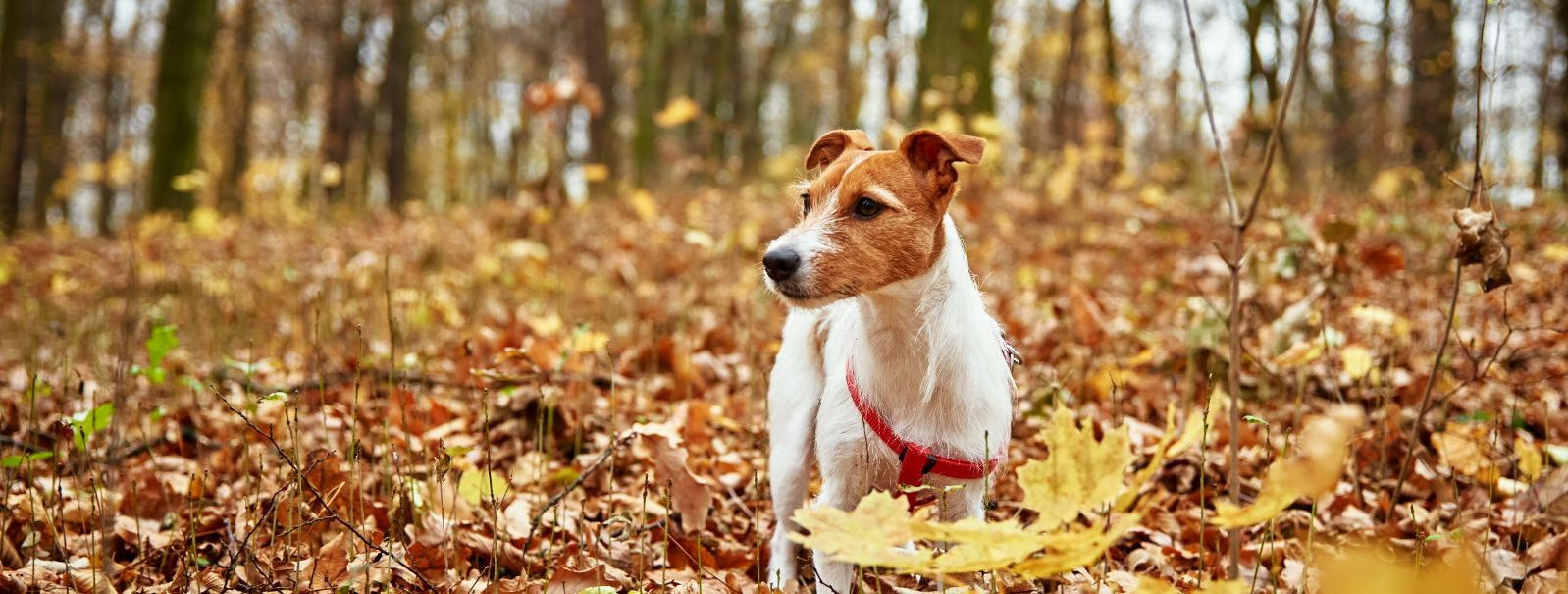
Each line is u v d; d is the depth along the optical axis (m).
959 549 2.02
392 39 26.55
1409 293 7.21
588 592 2.93
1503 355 5.88
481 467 4.59
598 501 4.24
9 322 7.68
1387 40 17.88
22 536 3.61
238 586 3.07
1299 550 3.67
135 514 3.60
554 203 10.06
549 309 7.61
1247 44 20.88
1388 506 4.05
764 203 13.63
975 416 3.18
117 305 7.87
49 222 26.73
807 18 36.94
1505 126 17.69
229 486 4.20
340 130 27.77
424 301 7.27
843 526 2.08
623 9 33.47
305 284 8.70
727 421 5.05
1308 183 14.55
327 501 3.65
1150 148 22.64
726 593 3.40
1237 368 2.64
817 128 46.00
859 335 3.26
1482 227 3.36
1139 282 8.81
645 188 20.33
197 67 17.69
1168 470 4.64
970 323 3.20
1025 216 12.28
